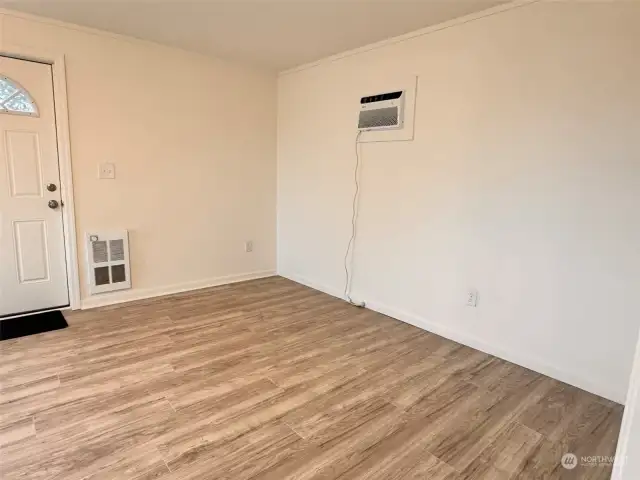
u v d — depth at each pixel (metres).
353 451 1.72
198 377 2.29
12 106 2.87
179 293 3.81
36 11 2.73
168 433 1.80
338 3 2.47
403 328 3.12
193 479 1.54
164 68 3.45
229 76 3.86
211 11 2.65
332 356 2.61
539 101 2.33
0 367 2.34
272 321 3.18
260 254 4.43
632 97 2.00
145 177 3.50
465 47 2.65
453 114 2.76
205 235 3.96
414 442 1.79
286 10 2.60
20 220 3.00
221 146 3.92
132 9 2.65
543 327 2.43
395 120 3.09
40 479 1.51
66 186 3.11
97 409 1.96
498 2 2.40
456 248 2.84
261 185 4.30
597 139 2.13
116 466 1.59
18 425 1.82
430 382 2.31
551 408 2.08
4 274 2.99
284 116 4.23
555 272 2.35
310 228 4.08
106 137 3.25
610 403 2.14
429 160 2.94
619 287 2.12
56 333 2.82
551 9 2.23
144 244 3.57
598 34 2.08
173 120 3.58
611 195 2.11
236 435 1.80
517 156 2.46
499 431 1.88
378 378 2.34
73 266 3.21
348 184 3.61
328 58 3.63
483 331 2.74
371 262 3.49
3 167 2.89
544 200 2.36
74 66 3.02
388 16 2.66
